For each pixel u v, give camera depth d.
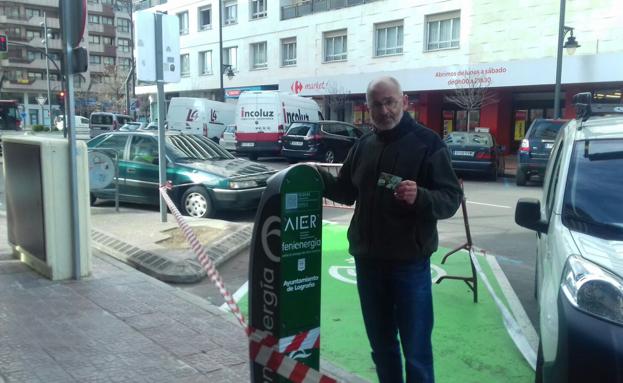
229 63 37.53
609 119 4.43
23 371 3.55
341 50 29.94
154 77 8.14
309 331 2.83
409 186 2.72
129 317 4.56
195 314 4.69
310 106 25.08
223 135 25.72
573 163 3.88
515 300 5.52
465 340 4.54
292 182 2.66
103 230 7.64
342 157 21.58
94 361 3.73
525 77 21.91
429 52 25.52
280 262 2.67
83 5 5.14
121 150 10.27
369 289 3.12
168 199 7.45
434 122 27.02
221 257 6.79
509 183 16.05
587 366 2.58
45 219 5.33
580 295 2.75
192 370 3.65
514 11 22.47
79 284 5.37
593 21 20.50
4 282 5.35
